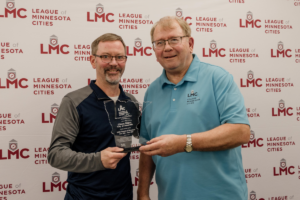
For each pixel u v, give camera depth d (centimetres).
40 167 172
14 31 170
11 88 169
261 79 200
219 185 113
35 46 172
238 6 197
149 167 140
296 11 206
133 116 119
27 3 171
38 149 172
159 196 130
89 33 179
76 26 177
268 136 200
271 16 202
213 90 115
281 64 204
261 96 200
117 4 182
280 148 201
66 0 176
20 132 170
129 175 139
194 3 191
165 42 116
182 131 115
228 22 196
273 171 199
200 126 114
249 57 199
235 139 106
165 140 103
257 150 198
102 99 130
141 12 185
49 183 174
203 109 114
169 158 121
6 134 168
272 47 202
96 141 127
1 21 168
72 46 177
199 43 192
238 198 115
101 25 181
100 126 127
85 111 127
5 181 168
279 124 202
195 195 113
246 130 108
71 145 126
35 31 172
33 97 172
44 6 173
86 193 125
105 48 130
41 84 173
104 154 109
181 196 115
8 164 168
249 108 198
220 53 195
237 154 122
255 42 200
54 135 125
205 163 113
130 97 150
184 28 118
